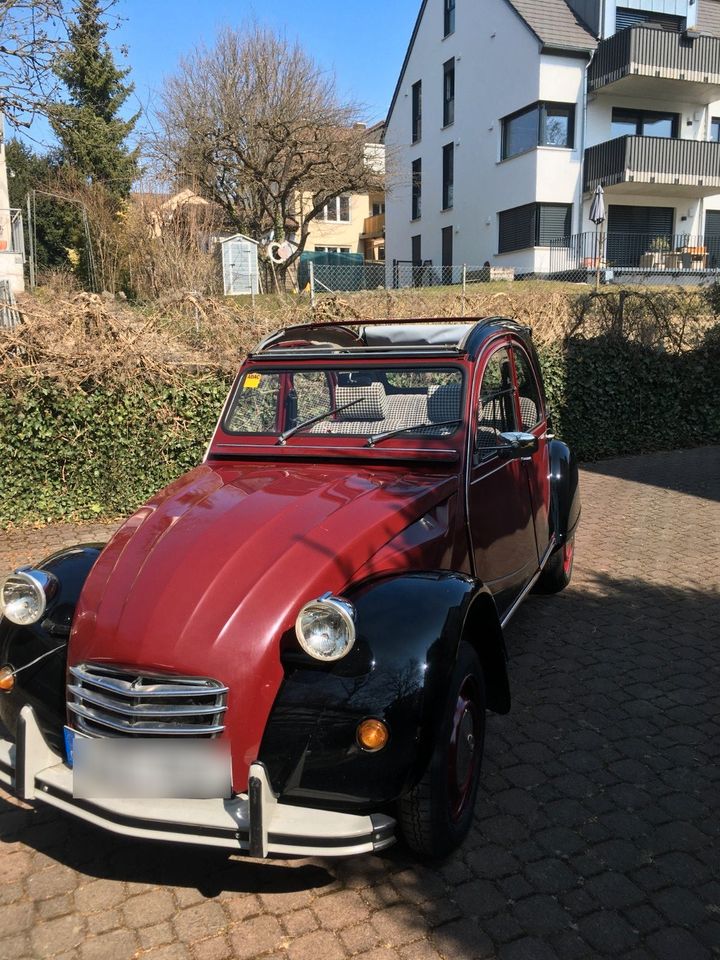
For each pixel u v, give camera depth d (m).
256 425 4.18
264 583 2.76
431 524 3.39
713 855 3.02
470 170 28.72
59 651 2.96
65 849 3.15
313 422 4.06
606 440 10.86
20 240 13.25
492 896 2.83
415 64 32.38
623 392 10.81
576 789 3.45
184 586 2.76
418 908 2.79
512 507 4.35
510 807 3.34
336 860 3.05
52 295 10.38
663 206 27.06
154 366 7.61
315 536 2.99
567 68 24.75
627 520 7.89
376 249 46.12
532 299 10.58
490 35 26.66
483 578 3.92
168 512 3.31
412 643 2.69
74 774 2.67
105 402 7.48
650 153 24.34
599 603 5.69
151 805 2.56
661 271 24.64
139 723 2.62
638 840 3.11
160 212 20.92
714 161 25.30
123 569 2.95
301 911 2.79
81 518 7.63
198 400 7.82
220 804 2.55
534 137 25.08
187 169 23.72
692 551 6.85
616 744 3.81
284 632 2.70
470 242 29.19
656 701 4.21
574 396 10.47
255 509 3.20
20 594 3.08
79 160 25.98
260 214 25.48
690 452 11.27
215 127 23.67
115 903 2.84
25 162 26.88
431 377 3.87
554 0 25.86
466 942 2.63
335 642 2.57
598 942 2.62
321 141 24.16
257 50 23.48
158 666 2.60
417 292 11.79
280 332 4.51
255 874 2.98
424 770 2.61
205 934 2.69
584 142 25.34
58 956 2.61
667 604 5.63
